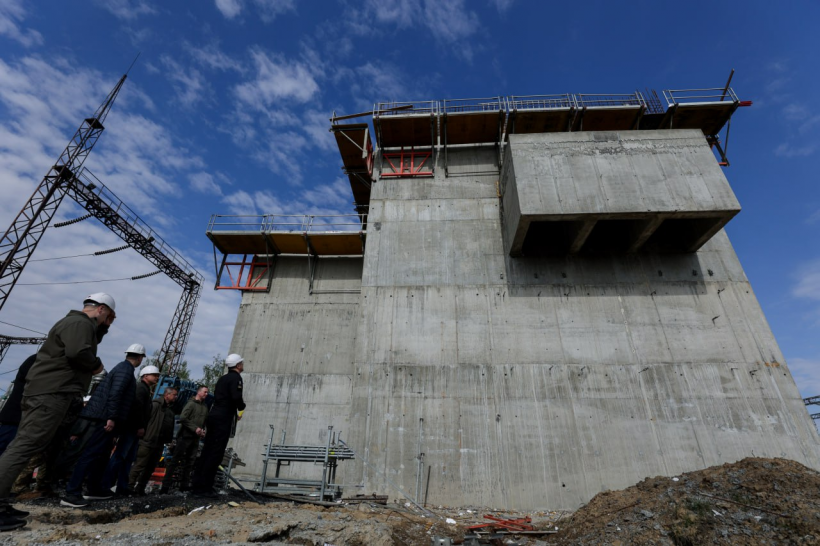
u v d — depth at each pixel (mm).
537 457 11164
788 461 6535
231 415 6969
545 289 13242
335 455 9672
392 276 13906
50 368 4156
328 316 16891
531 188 12352
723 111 14523
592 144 13031
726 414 11242
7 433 4922
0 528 3777
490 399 11945
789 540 4922
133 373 6117
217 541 4527
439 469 11219
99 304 4918
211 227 17109
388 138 16219
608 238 13945
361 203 20031
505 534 7270
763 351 11922
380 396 12172
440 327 12984
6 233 21938
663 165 12500
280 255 18141
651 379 11805
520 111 14859
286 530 5340
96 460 5566
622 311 12750
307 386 15656
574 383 11930
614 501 7410
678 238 13695
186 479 7609
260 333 16672
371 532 5641
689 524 5664
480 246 14188
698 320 12453
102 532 4230
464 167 15805
